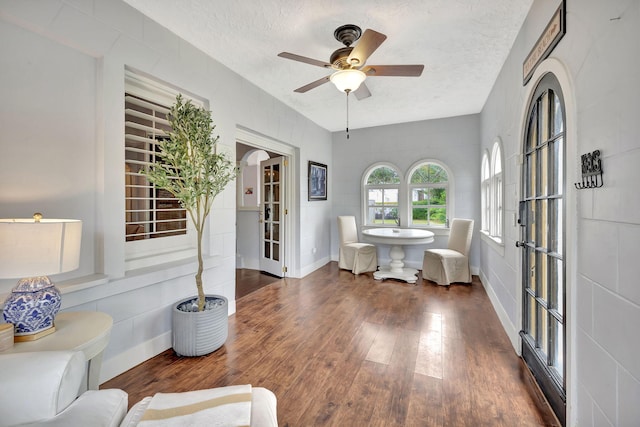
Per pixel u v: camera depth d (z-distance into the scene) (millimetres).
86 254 1924
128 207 2432
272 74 3242
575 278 1429
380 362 2219
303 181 4793
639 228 988
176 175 2215
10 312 1318
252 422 1015
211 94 2857
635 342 1018
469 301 3574
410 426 1585
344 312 3234
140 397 1824
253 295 3852
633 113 1009
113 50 2008
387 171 5523
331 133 5875
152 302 2309
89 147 1934
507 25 2316
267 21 2287
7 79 1581
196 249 2779
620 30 1067
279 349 2420
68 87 1824
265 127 3740
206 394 1131
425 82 3443
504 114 2912
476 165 4809
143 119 2508
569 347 1462
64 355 997
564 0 1493
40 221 1401
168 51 2402
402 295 3816
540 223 1989
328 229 5777
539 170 2008
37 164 1696
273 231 5004
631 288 1033
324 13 2182
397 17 2217
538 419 1628
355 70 2207
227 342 2547
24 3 1583
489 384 1945
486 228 4320
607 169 1162
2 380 902
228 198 3123
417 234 4461
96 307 1925
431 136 5086
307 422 1618
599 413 1233
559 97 1600
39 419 905
